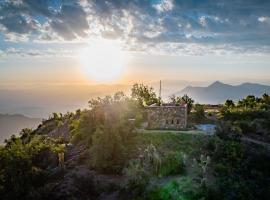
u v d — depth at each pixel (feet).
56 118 517.96
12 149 280.31
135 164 244.01
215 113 416.46
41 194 233.76
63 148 304.30
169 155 247.70
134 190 220.64
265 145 282.56
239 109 390.42
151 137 278.87
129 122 291.79
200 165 237.04
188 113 381.19
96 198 223.51
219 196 205.36
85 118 325.42
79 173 252.83
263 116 363.76
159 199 209.97
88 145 298.35
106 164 252.42
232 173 231.09
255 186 222.28
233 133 286.66
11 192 243.60
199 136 277.64
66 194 230.27
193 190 208.85
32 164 282.36
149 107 307.37
